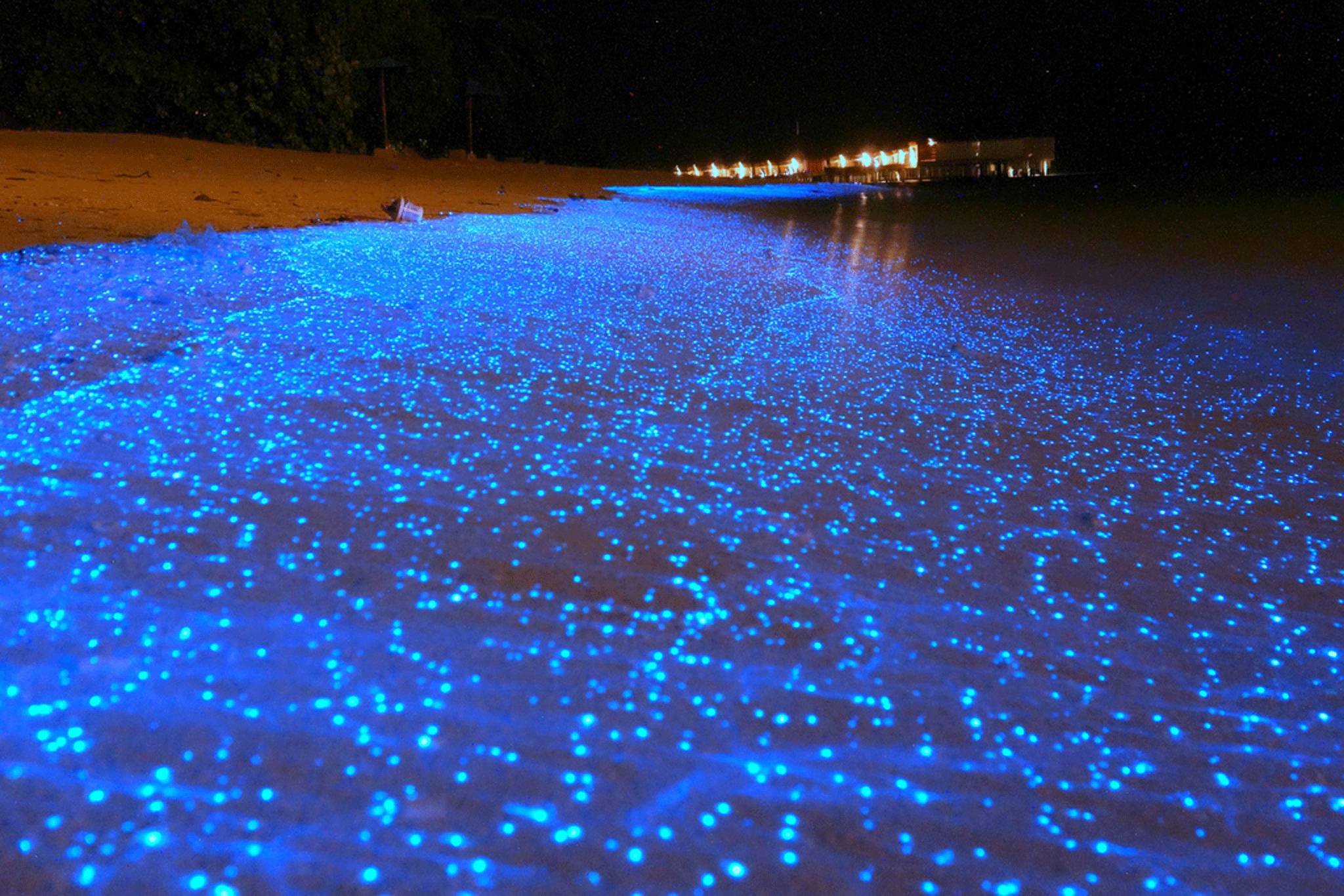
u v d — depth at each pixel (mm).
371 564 2227
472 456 3012
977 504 3039
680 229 12773
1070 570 2605
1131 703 1988
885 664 2043
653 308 5914
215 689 1697
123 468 2631
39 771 1448
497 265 7016
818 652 2061
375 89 27594
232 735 1577
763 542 2594
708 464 3172
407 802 1470
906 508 2953
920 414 4023
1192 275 9031
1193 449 3785
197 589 2031
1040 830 1579
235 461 2768
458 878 1336
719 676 1927
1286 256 10461
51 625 1841
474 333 4676
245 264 5773
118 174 12062
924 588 2416
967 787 1666
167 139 19266
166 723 1589
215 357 3773
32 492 2418
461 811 1464
